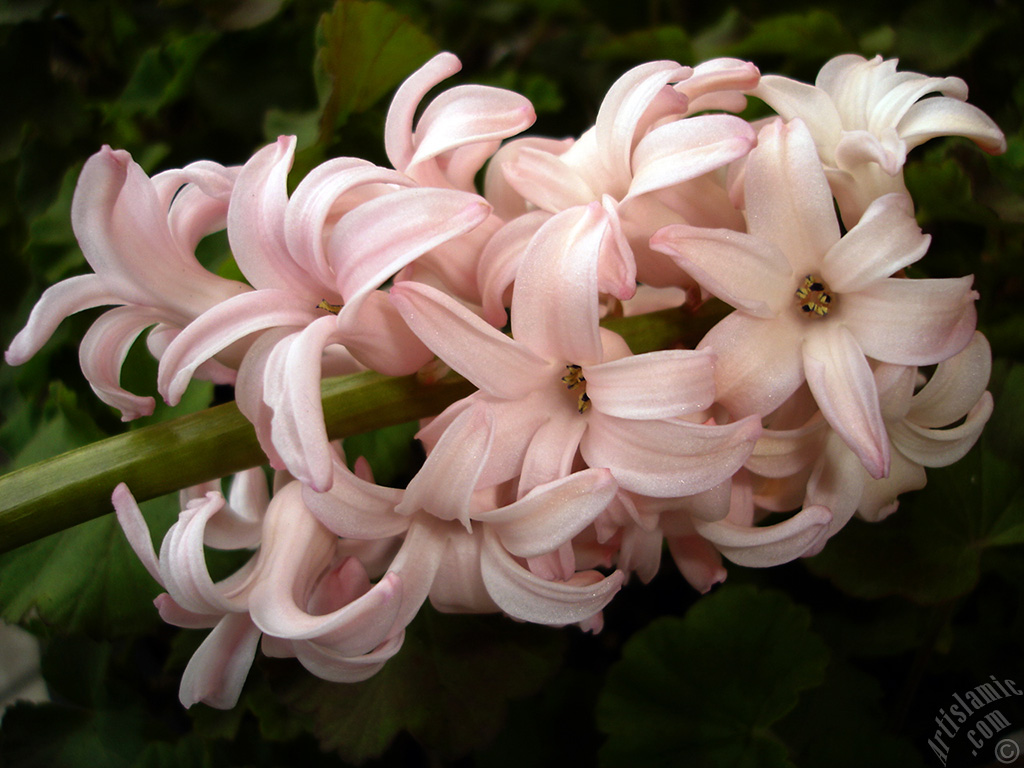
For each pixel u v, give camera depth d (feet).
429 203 0.30
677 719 0.55
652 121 0.35
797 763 0.54
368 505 0.34
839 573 0.51
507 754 0.59
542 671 0.48
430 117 0.35
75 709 0.63
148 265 0.34
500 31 0.76
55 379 0.60
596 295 0.30
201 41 0.62
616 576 0.33
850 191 0.36
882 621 0.57
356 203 0.33
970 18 0.64
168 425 0.35
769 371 0.33
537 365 0.32
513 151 0.38
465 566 0.36
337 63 0.53
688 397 0.31
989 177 0.55
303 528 0.36
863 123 0.37
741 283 0.32
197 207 0.37
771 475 0.36
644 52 0.66
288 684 0.48
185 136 0.65
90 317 0.60
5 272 0.68
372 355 0.33
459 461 0.31
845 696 0.56
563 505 0.31
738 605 0.54
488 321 0.35
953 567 0.51
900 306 0.33
